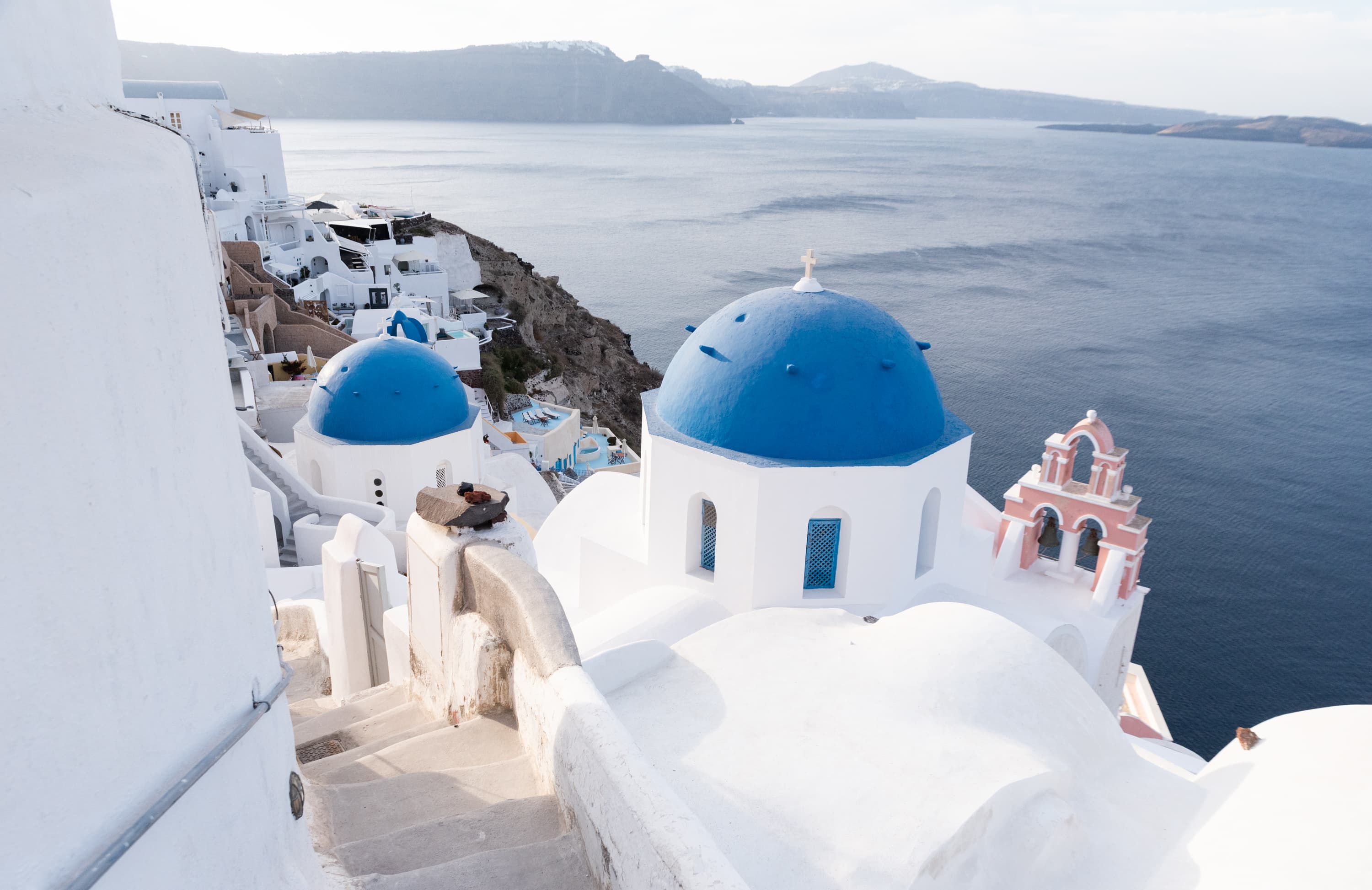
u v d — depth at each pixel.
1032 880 7.19
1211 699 39.78
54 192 2.42
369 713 8.46
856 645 9.68
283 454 26.42
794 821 6.99
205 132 63.12
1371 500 61.53
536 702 5.78
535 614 6.05
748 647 9.67
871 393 12.96
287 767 4.14
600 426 68.56
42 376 2.42
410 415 22.27
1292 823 7.00
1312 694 40.28
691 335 14.40
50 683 2.53
